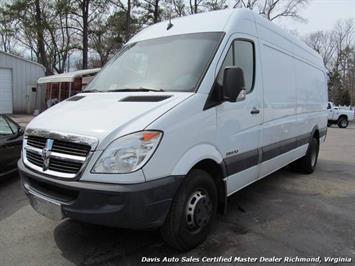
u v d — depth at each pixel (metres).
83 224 4.43
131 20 31.78
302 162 7.55
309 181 6.98
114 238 4.06
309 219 4.79
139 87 4.04
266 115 5.04
